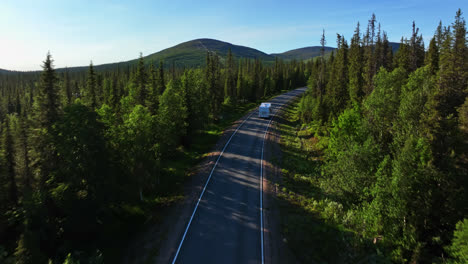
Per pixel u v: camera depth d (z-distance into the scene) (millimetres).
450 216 17734
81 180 19125
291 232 20797
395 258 18016
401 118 22891
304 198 27469
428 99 20812
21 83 165875
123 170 24656
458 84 27516
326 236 20281
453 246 15469
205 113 54062
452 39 31656
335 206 24578
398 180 19000
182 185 30375
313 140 50438
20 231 19781
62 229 18828
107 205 21734
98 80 81312
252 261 17406
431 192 18031
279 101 102312
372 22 52656
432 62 43562
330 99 50500
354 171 25266
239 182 30578
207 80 68688
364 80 45750
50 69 20672
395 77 29109
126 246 19516
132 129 25891
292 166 36875
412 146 19188
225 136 52062
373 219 20922
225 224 21828
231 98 94000
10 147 25672
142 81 42531
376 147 25453
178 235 20266
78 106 20031
